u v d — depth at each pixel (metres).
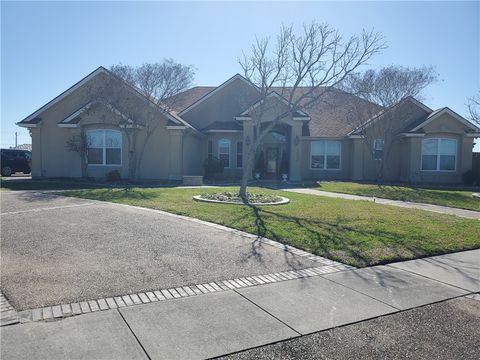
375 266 6.11
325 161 26.19
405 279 5.54
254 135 23.62
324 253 6.59
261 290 4.97
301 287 5.11
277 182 22.48
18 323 3.90
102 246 6.82
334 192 17.27
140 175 22.00
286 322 4.09
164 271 5.58
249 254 6.52
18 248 6.61
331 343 3.72
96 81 21.59
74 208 10.77
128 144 21.34
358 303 4.64
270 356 3.47
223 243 7.16
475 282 5.46
